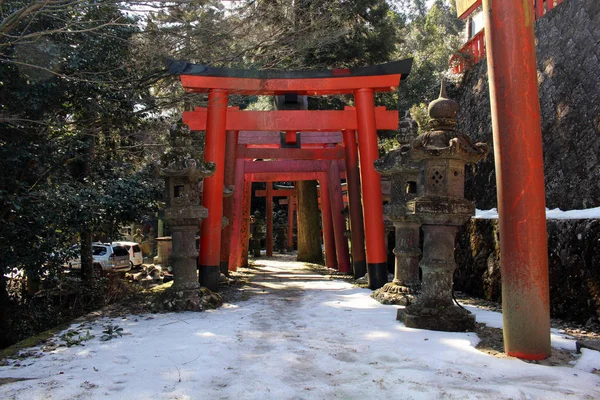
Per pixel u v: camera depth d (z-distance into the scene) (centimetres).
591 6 918
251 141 1321
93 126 1073
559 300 654
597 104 835
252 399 346
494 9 475
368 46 1535
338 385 374
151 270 1580
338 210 1440
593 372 409
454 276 962
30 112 927
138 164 1332
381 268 959
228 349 488
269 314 691
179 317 675
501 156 467
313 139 1406
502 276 469
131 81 1040
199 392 360
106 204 933
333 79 961
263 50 1109
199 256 934
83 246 1121
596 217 629
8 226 846
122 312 720
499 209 471
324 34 1135
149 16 981
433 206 565
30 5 659
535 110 461
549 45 1014
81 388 367
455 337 526
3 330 914
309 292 927
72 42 966
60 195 891
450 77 1441
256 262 1850
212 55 1049
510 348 456
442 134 577
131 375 400
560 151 905
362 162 971
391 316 658
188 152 746
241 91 948
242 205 1570
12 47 852
